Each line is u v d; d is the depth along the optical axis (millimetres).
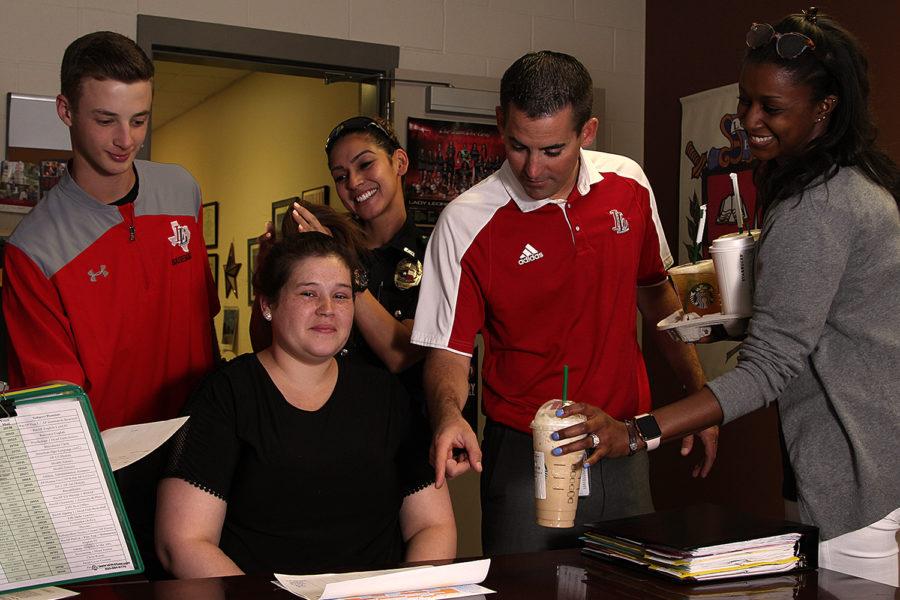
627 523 1658
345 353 2561
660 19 4793
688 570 1456
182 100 7645
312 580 1438
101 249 2262
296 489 1919
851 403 1685
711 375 4273
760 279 1726
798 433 1757
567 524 1691
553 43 4711
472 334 2201
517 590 1402
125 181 2291
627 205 2227
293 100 5984
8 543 1341
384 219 2740
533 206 2129
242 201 6859
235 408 1928
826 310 1673
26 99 3672
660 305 2453
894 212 1689
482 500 2279
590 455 1708
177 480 1871
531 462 2180
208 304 2525
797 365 1687
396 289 2680
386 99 4355
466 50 4531
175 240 2391
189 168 8039
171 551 1826
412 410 2082
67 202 2256
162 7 3998
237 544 1916
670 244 4727
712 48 4441
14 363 2299
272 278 1981
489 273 2162
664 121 4770
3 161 3605
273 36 4168
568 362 2166
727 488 4195
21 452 1330
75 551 1369
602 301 2170
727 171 4289
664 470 4574
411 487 2047
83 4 3871
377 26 4367
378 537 1993
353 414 1990
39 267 2215
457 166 4434
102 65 2074
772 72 1690
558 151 1930
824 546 1714
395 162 2771
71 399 1338
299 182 5883
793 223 1666
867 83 1704
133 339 2303
